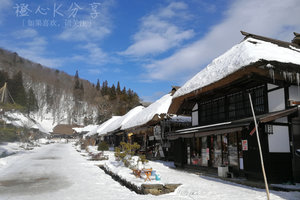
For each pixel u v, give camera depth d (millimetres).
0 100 42125
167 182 9242
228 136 11828
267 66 8867
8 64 137500
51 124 130125
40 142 65688
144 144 25031
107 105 93750
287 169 9078
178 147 15867
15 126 45312
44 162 20219
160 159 20844
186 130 14492
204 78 12562
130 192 8461
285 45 13102
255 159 9227
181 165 15336
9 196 7934
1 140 41062
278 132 9211
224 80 10531
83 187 9492
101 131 49562
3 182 10758
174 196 7426
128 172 12055
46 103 147375
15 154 28531
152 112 21000
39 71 167250
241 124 9094
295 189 7914
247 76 9422
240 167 10781
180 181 9664
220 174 10992
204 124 14727
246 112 11227
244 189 8219
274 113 8945
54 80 168500
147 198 7230
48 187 9516
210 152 13188
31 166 17266
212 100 14156
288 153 9242
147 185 8164
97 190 8852
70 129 113500
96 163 19578
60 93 157625
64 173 13734
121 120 37656
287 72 9164
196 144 14523
